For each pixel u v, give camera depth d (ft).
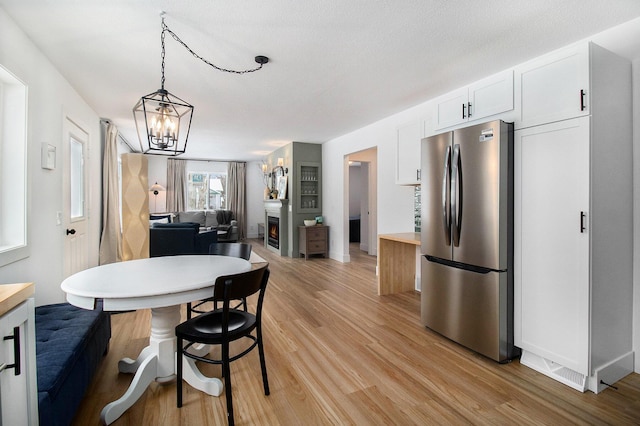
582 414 5.53
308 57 8.63
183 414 5.56
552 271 6.75
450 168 8.30
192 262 7.46
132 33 7.32
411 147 11.49
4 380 2.85
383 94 11.66
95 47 7.99
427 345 8.27
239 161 31.55
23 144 7.16
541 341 6.93
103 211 15.40
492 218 7.32
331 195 21.02
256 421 5.37
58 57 8.52
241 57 8.60
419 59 8.79
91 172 13.48
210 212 28.91
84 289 5.10
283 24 7.00
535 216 7.06
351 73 9.73
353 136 18.06
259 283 5.83
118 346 8.20
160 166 28.71
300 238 21.42
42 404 3.84
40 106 8.13
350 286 14.08
